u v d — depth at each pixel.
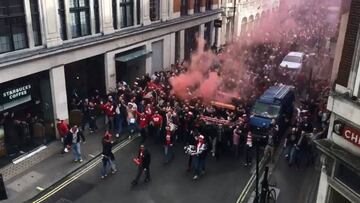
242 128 16.61
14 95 15.42
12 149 16.19
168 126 16.09
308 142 15.30
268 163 16.05
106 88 21.22
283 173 15.31
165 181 14.63
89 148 17.05
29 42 15.61
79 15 18.48
